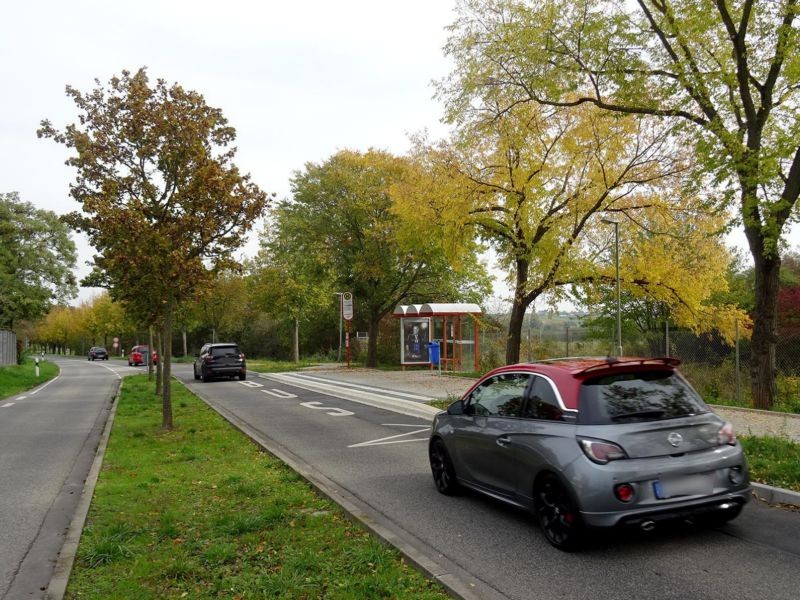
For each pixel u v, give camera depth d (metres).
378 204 29.03
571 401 5.33
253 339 60.06
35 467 9.62
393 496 7.21
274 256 42.06
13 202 57.66
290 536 5.56
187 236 12.35
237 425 13.20
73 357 103.12
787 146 11.20
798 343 19.11
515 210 16.38
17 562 5.27
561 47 13.93
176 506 6.79
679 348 20.58
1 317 54.50
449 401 15.71
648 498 4.86
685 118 13.64
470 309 28.38
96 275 16.41
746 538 5.34
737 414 11.98
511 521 6.11
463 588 4.28
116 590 4.48
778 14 12.02
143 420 14.66
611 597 4.23
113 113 12.34
